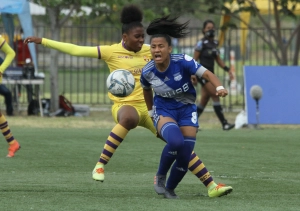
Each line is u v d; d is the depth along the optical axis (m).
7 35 47.41
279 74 38.28
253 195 17.47
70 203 15.76
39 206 15.33
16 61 46.25
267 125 39.59
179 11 43.50
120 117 18.12
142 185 19.09
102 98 56.03
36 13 47.97
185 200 16.50
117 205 15.55
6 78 42.06
